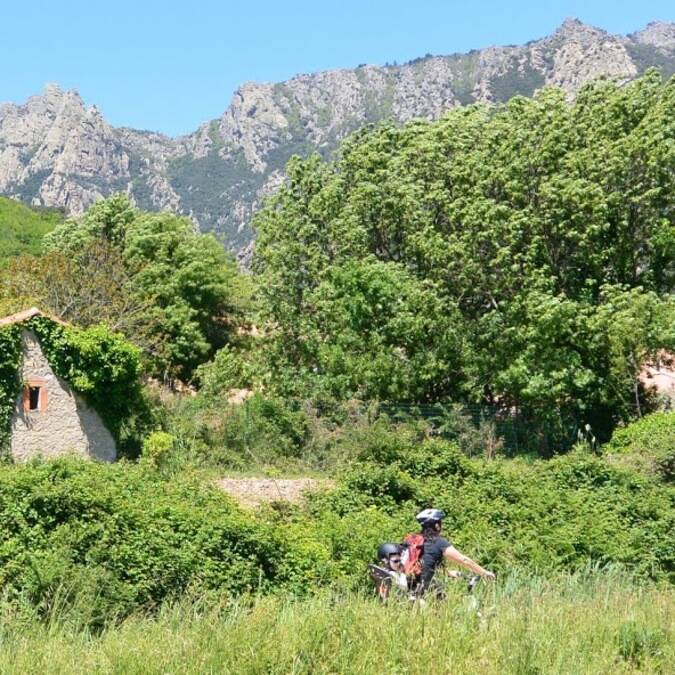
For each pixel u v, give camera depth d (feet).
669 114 130.82
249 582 44.91
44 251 203.62
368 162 146.61
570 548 57.31
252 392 139.54
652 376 132.36
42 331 115.55
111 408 119.34
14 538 42.45
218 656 28.02
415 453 75.66
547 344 124.57
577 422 128.88
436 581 36.70
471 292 134.51
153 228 190.49
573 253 131.34
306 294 139.74
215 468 105.70
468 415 122.93
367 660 28.60
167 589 42.52
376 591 39.04
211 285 188.44
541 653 29.53
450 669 28.17
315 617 31.65
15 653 29.17
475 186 133.39
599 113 136.98
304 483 91.76
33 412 114.93
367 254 139.33
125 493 50.37
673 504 74.13
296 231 145.28
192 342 181.68
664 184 128.67
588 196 126.00
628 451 96.22
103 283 153.69
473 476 73.67
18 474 46.47
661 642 32.40
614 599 38.91
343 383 128.67
